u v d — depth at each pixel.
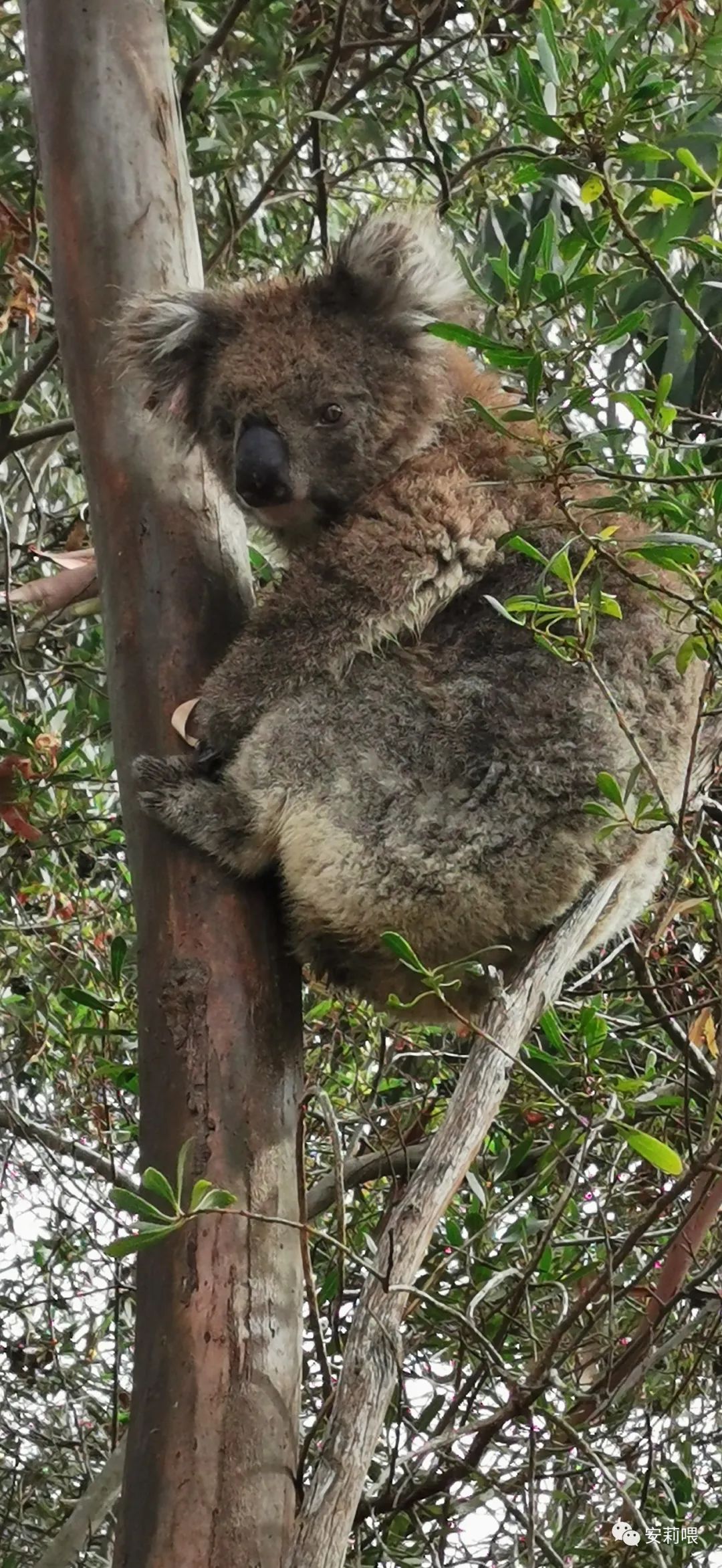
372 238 3.95
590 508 2.96
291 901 3.45
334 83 6.06
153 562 3.60
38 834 4.60
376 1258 2.54
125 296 3.83
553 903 3.48
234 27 5.70
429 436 3.97
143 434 3.72
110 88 3.96
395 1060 4.56
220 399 3.89
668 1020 4.15
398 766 3.48
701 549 2.82
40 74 4.02
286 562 4.24
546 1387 3.24
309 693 3.49
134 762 3.44
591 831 3.47
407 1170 4.15
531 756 3.49
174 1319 2.88
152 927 3.30
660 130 4.12
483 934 3.49
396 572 3.53
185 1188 2.97
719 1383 4.25
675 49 4.57
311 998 5.19
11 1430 4.78
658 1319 3.47
